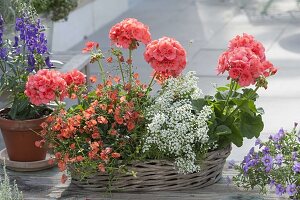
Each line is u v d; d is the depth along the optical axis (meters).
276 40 7.80
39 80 2.95
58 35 7.43
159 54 2.95
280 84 6.23
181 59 2.98
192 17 9.06
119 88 3.08
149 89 3.08
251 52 2.88
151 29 8.50
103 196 2.89
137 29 3.02
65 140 2.93
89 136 2.95
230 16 9.05
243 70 2.83
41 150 3.25
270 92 6.02
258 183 2.87
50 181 3.07
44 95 2.95
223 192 2.91
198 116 2.88
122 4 9.46
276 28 8.32
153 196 2.88
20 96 3.27
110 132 2.87
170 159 2.87
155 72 3.08
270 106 5.69
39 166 3.18
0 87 3.39
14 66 3.42
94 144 2.81
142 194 2.90
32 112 3.27
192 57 7.19
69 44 7.75
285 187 2.76
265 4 9.52
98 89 3.02
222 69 2.89
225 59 2.88
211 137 2.91
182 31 8.35
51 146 2.96
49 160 3.12
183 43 7.79
